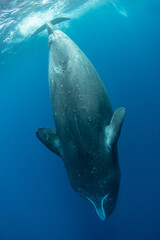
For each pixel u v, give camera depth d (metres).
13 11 15.37
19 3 14.64
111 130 4.28
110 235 19.53
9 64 28.88
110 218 20.02
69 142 4.30
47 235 24.83
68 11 21.69
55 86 4.74
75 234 22.62
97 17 29.58
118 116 4.23
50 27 6.04
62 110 4.44
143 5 30.69
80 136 4.20
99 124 4.36
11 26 17.58
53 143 4.73
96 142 4.22
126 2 27.06
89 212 21.28
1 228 29.16
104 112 4.62
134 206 20.00
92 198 4.41
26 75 39.97
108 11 28.62
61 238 23.66
